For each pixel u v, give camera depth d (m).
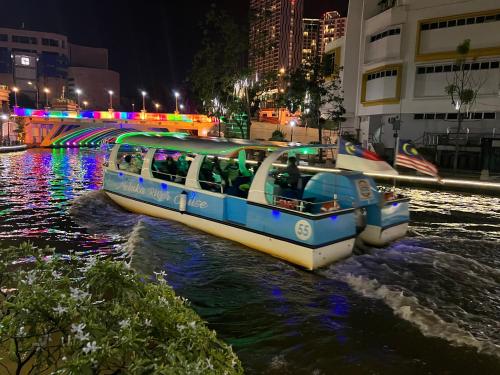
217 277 6.85
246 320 5.39
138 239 8.56
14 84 91.25
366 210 8.62
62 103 72.38
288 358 4.48
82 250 8.20
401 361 4.44
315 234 7.10
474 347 4.71
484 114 31.61
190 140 10.34
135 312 2.16
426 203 16.34
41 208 12.57
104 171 12.80
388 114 36.28
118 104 115.12
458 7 31.58
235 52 28.72
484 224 12.03
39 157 38.59
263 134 50.81
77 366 1.76
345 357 4.51
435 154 29.52
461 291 6.34
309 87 34.81
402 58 34.50
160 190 10.59
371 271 7.17
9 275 2.55
